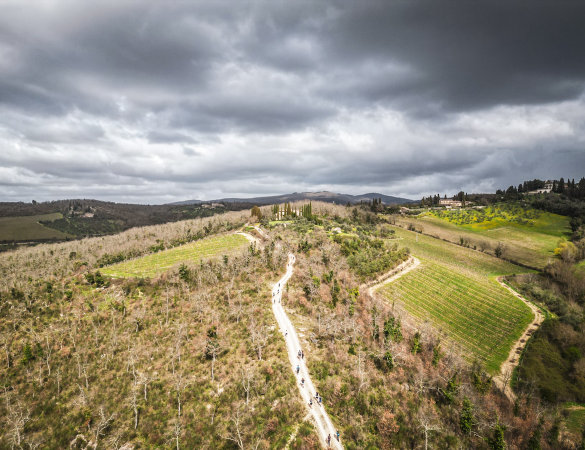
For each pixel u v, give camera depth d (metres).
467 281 152.38
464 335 114.81
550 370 102.25
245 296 109.38
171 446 63.19
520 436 74.69
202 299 107.75
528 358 105.31
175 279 120.31
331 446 60.44
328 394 71.44
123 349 89.06
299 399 69.75
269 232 195.00
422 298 133.38
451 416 74.81
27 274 142.12
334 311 104.69
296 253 153.00
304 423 64.44
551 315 127.06
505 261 183.75
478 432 71.94
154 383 77.44
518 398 87.88
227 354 84.50
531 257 187.62
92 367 83.38
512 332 117.94
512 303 135.75
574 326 119.88
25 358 84.19
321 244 162.62
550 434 76.75
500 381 95.75
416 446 64.50
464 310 128.88
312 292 110.12
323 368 78.62
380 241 176.62
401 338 96.56
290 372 76.69
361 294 120.81
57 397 75.75
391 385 78.44
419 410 72.50
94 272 132.50
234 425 65.06
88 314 102.44
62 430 68.19
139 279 120.94
